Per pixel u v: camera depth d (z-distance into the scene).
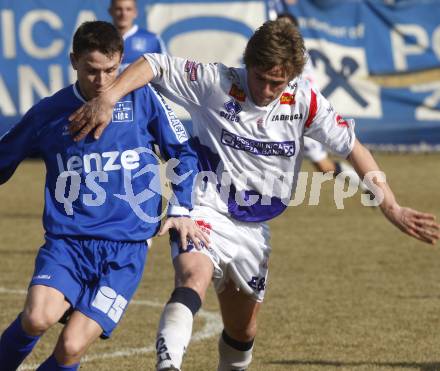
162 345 13.09
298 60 14.33
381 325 22.02
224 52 59.91
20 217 40.47
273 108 15.45
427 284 27.09
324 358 19.05
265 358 19.05
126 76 14.93
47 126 14.88
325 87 60.41
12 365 14.20
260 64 14.25
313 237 35.75
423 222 14.74
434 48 61.19
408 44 61.09
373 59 60.81
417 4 60.94
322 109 15.62
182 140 15.26
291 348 19.91
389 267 29.80
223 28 59.81
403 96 61.25
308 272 28.92
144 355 19.36
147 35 31.27
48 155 14.91
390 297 25.27
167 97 15.77
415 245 34.09
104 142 14.71
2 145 15.03
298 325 22.03
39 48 59.28
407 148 61.72
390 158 61.34
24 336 13.90
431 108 61.47
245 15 59.91
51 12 59.22
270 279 27.83
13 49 59.12
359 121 61.03
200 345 20.28
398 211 15.01
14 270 28.95
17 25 59.00
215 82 15.42
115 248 14.55
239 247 16.03
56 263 14.20
